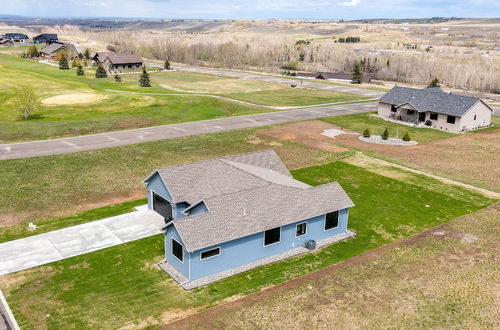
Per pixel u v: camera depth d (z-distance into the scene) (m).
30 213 34.88
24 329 21.27
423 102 71.62
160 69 144.75
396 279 26.47
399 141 60.81
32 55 157.25
